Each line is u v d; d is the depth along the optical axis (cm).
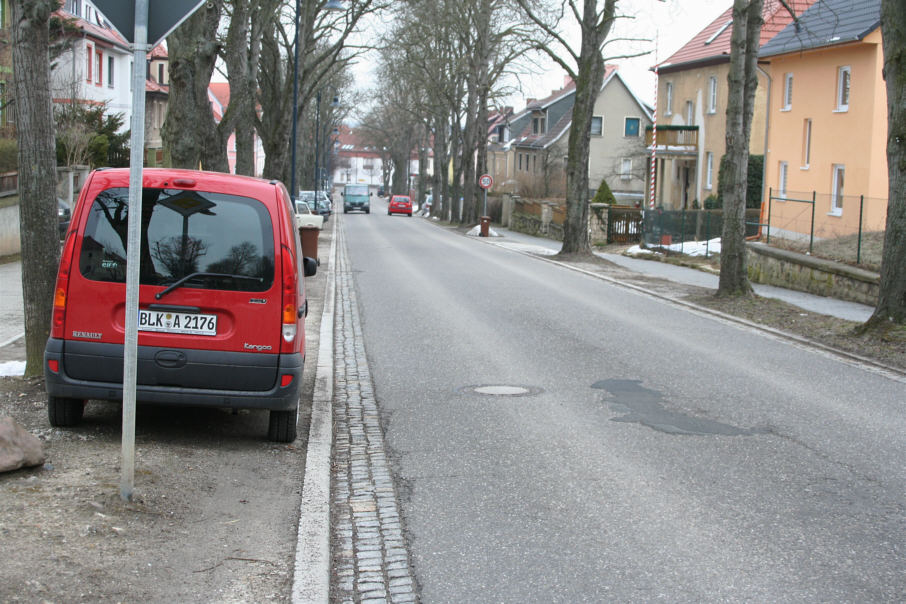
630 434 800
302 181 8544
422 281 2173
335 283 2116
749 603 453
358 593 464
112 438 711
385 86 6291
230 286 695
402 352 1226
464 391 985
